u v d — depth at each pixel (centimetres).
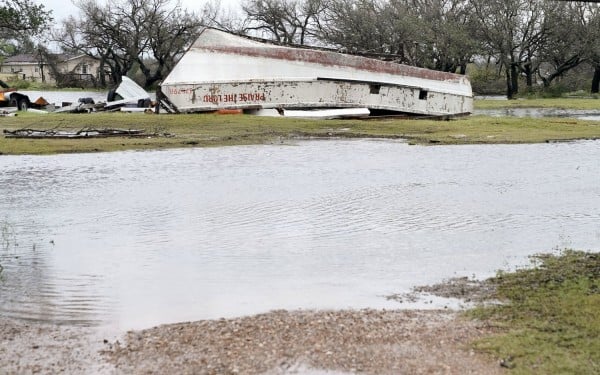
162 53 8994
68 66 11994
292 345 759
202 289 1005
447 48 7388
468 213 1512
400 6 7731
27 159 2430
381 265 1122
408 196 1723
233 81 3878
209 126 3447
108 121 3631
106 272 1098
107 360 745
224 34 4009
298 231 1372
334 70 3909
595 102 6569
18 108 4894
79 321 874
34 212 1570
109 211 1571
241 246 1257
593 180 1944
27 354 768
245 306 922
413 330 799
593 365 689
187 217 1504
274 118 3762
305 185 1898
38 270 1112
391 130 3394
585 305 865
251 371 698
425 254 1188
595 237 1284
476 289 972
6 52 3956
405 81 4003
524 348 733
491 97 8106
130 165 2295
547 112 5262
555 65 8400
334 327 814
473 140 2992
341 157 2486
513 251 1194
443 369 691
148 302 948
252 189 1842
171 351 757
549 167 2209
